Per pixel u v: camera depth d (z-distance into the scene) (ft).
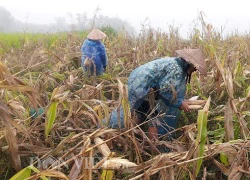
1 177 10.39
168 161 9.14
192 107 13.51
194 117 14.88
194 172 9.86
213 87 16.71
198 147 9.77
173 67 12.98
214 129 13.92
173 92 12.76
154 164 9.14
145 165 9.84
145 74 13.17
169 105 13.32
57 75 18.04
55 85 17.71
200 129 9.67
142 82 13.15
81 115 13.70
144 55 22.94
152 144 11.13
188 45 25.43
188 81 13.70
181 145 11.76
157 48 23.47
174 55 22.90
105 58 19.80
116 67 22.00
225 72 13.67
